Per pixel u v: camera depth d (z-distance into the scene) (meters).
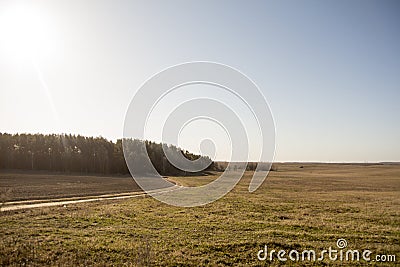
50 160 78.25
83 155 77.12
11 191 38.41
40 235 15.55
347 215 22.66
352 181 62.06
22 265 11.52
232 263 12.45
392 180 65.56
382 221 20.39
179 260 12.48
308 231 17.41
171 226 18.47
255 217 21.66
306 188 44.97
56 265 11.58
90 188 44.56
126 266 11.74
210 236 16.08
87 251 13.14
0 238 14.70
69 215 21.39
